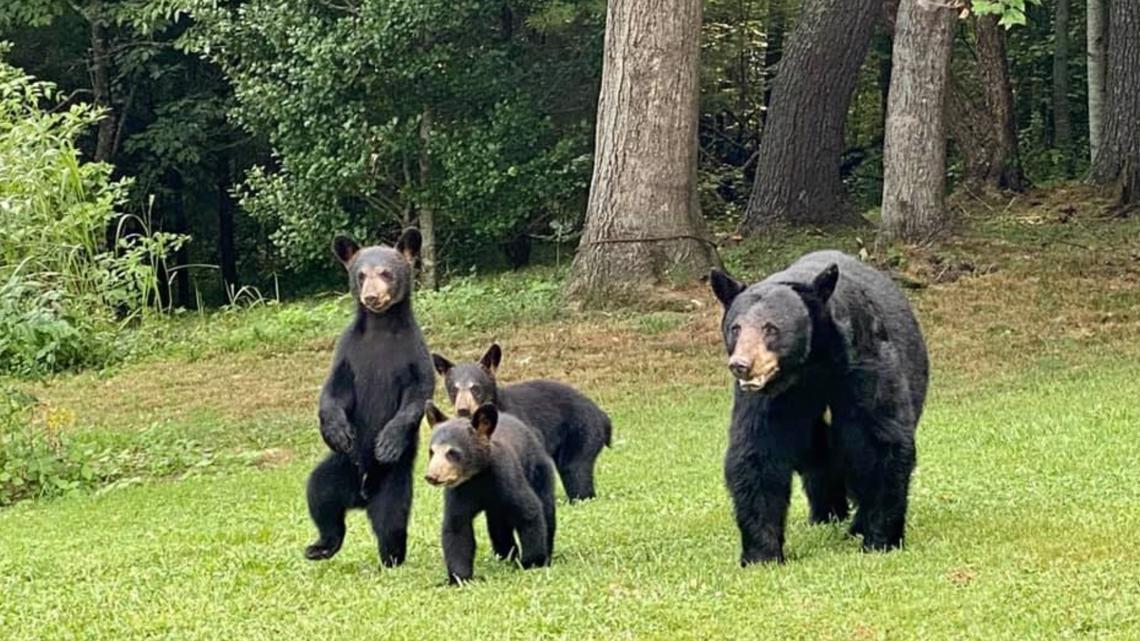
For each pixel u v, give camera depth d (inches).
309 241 1101.1
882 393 323.0
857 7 993.5
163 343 888.3
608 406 661.9
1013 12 542.3
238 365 824.3
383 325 373.1
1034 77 1417.3
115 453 605.0
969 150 1088.2
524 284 990.4
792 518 398.9
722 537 372.5
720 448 535.8
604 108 890.1
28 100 943.0
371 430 370.0
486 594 316.5
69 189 866.1
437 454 327.9
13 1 1245.7
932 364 709.3
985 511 377.7
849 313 318.3
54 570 384.5
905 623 270.7
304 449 609.9
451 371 426.6
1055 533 337.1
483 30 1078.4
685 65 877.8
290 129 1088.8
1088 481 407.2
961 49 1311.5
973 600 281.1
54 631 312.7
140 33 1267.2
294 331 907.4
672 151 879.1
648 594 307.1
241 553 391.5
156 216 1457.9
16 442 553.0
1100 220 978.7
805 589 300.7
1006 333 765.3
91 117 897.5
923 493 408.2
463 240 1181.7
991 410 566.6
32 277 807.1
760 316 305.9
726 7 1263.5
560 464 453.1
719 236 1037.8
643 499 440.5
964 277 874.1
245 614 319.0
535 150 1099.3
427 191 1084.5
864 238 973.8
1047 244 926.4
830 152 1014.4
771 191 1018.7
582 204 1147.3
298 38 1060.5
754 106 1326.3
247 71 1112.2
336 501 374.0
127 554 400.2
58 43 1370.6
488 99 1095.6
